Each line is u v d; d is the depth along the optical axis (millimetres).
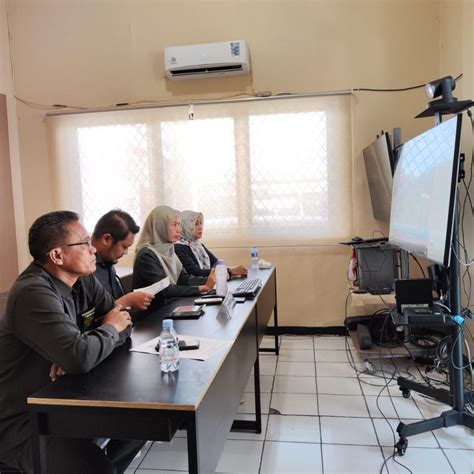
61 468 1174
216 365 1228
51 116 3928
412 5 3465
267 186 3684
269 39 3658
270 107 3629
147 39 3812
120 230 1896
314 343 3527
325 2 3568
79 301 1506
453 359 2055
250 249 3754
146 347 1413
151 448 2057
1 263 3836
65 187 3951
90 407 1022
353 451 1973
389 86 3529
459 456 1905
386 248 3031
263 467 1875
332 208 3621
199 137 3734
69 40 3922
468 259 2680
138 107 3770
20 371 1265
